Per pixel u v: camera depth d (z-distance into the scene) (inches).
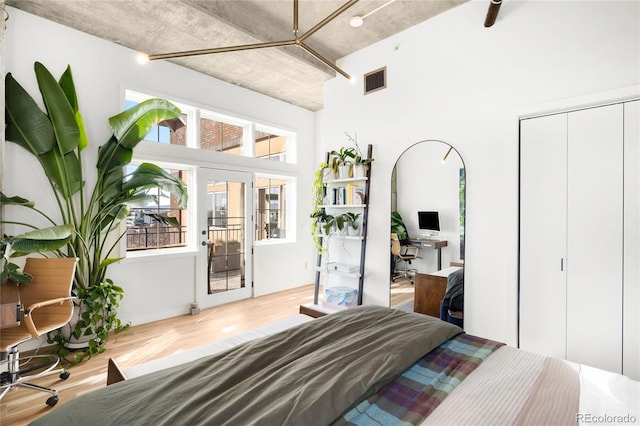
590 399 45.7
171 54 82.9
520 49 97.9
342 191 144.2
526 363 56.8
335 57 149.5
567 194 91.3
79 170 113.1
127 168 137.6
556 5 91.7
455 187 111.5
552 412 42.6
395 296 128.7
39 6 106.0
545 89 93.4
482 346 63.0
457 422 40.4
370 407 42.9
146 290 137.7
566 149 91.5
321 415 39.1
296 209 202.2
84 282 111.7
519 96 97.9
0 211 97.9
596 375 52.6
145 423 38.0
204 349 72.3
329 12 117.6
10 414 75.8
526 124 98.4
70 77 113.3
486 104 104.7
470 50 108.3
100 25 116.6
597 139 86.8
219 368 51.9
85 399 43.1
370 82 137.9
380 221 134.6
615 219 84.3
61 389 86.5
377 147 135.6
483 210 105.1
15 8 106.3
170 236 150.7
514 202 98.7
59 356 102.2
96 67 123.6
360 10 115.6
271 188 193.2
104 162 120.1
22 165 107.6
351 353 54.4
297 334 64.2
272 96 185.2
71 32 117.9
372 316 74.2
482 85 105.6
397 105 128.6
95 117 123.3
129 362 102.6
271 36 128.0
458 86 111.2
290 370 50.1
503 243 100.9
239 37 123.5
